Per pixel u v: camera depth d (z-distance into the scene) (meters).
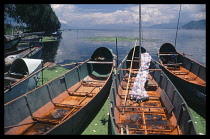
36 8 49.56
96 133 8.43
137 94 10.77
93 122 9.48
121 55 27.84
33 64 13.80
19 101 8.24
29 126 8.16
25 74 13.09
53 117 9.04
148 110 9.62
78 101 10.91
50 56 27.73
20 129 7.82
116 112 8.79
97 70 16.05
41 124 8.33
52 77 16.48
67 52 31.58
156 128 7.91
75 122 7.88
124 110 9.35
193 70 14.78
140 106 9.99
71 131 7.64
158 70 13.05
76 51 32.59
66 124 7.13
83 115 8.68
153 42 45.41
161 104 10.27
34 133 7.69
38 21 53.62
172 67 16.98
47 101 9.93
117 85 11.67
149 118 8.77
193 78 13.82
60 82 11.43
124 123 7.95
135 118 8.74
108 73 15.70
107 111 10.73
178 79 12.75
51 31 69.19
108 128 8.88
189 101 12.05
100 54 16.19
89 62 15.28
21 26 51.28
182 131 7.27
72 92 11.75
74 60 24.81
